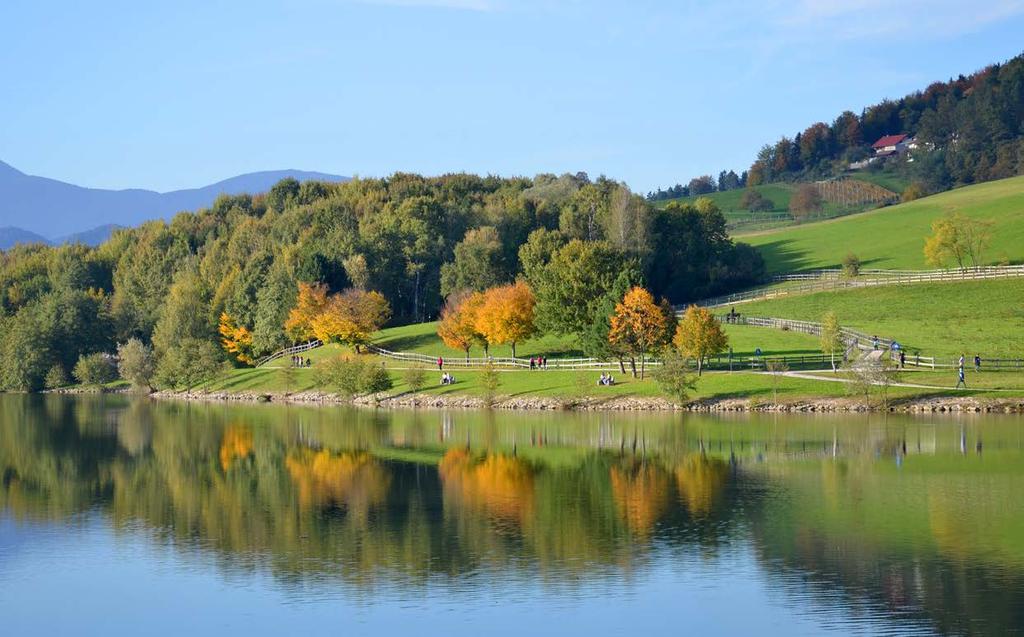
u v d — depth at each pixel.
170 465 77.75
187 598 43.78
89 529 55.91
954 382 98.75
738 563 46.56
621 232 171.62
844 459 70.44
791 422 89.00
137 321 186.25
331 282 167.50
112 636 39.69
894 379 99.31
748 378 106.25
